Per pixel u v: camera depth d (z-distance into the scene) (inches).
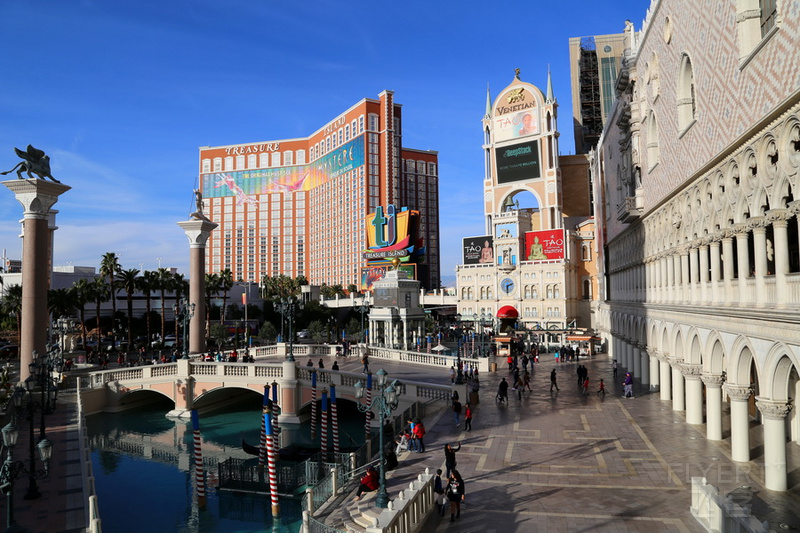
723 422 1282.0
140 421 1998.0
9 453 832.9
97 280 3361.2
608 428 1242.0
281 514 1142.3
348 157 7588.6
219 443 1724.9
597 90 5275.6
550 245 4448.8
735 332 935.0
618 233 2215.8
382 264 4372.5
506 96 5152.6
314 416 1796.3
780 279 768.9
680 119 1235.2
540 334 3501.5
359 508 837.8
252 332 4559.5
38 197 1921.8
